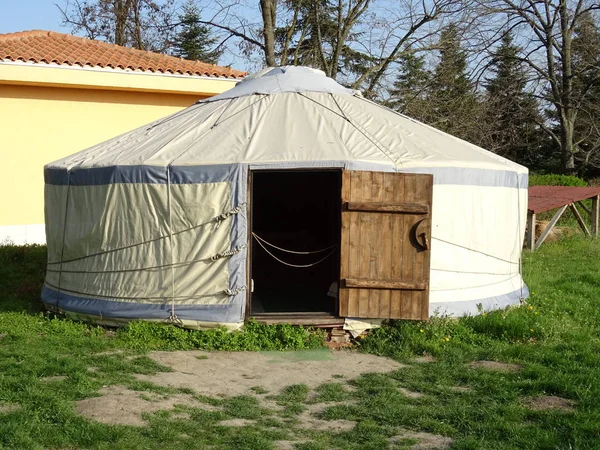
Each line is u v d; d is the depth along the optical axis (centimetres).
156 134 823
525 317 771
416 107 2381
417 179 711
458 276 773
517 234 860
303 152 723
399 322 730
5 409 491
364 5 2277
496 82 2645
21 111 1278
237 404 532
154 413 497
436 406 537
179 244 719
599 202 1659
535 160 3189
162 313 719
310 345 706
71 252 788
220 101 876
